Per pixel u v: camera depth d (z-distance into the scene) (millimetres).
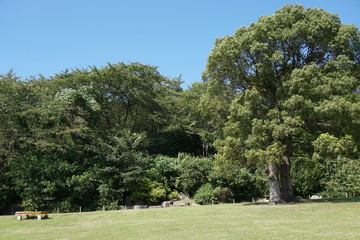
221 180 27172
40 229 14438
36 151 25812
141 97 37875
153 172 28562
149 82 39969
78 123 29219
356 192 25531
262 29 18766
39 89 28938
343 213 13812
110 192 24969
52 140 26047
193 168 28812
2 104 25766
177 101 39938
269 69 18578
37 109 25922
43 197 23562
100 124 33750
